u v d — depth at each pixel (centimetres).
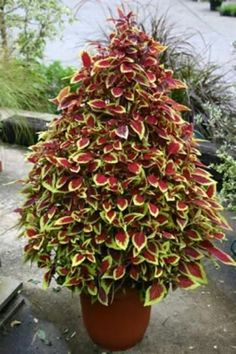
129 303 191
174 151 176
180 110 186
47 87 421
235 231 296
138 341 210
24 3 432
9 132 405
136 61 173
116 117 172
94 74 173
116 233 173
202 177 186
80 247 174
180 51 416
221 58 540
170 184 175
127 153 172
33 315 224
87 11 723
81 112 178
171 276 181
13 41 437
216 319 227
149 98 171
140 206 172
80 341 211
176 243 179
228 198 283
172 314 229
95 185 171
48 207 183
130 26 175
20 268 258
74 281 176
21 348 207
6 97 345
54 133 185
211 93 395
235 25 790
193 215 181
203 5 994
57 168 178
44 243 184
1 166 363
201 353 207
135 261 172
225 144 290
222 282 253
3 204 324
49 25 451
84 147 172
